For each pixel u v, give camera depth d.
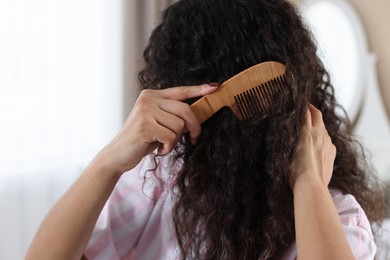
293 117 0.58
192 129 0.58
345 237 0.55
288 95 0.57
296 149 0.58
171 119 0.57
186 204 0.63
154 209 0.73
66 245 0.62
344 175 0.74
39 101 1.56
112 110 1.77
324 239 0.54
